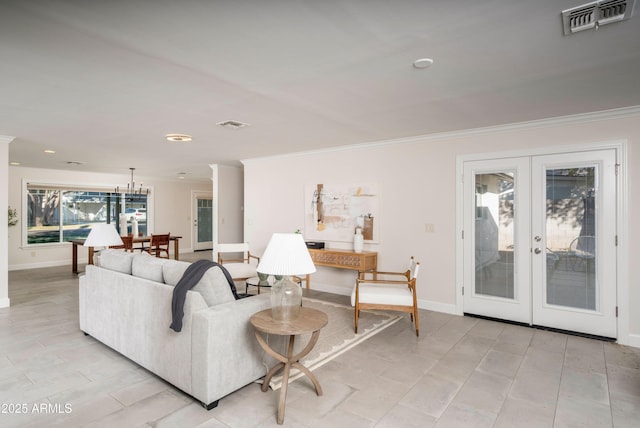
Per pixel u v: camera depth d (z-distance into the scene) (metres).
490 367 2.83
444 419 2.13
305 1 1.55
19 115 3.39
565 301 3.61
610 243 3.36
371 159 4.93
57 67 2.27
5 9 1.60
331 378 2.64
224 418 2.12
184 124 3.76
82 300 3.43
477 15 1.68
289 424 2.06
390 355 3.06
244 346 2.40
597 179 3.42
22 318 4.01
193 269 2.46
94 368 2.77
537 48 2.04
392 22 1.75
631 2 1.58
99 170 8.03
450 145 4.27
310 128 3.97
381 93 2.79
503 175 3.93
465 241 4.18
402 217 4.66
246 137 4.45
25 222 7.57
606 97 2.90
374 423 2.08
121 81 2.52
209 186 11.13
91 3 1.56
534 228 3.75
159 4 1.57
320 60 2.19
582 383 2.57
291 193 5.88
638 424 2.08
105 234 3.80
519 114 3.41
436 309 4.39
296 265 2.31
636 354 3.08
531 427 2.05
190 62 2.21
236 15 1.67
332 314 4.25
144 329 2.65
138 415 2.14
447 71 2.36
